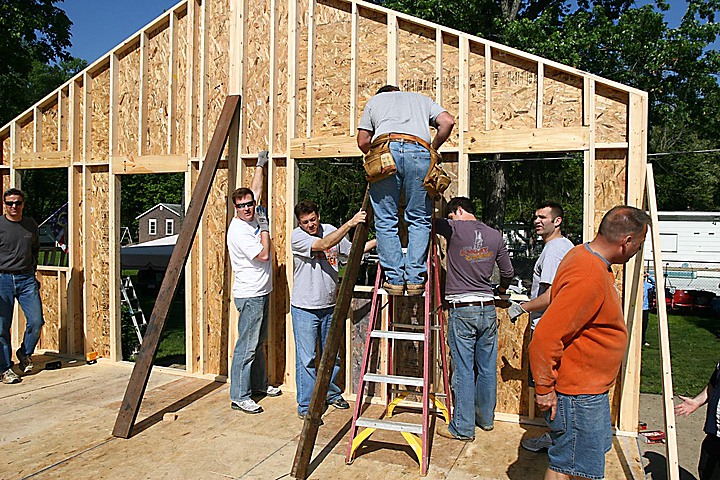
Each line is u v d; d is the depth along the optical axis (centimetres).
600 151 418
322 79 497
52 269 622
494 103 443
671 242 1717
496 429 414
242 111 525
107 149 596
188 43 542
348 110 488
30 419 430
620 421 409
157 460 358
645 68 1080
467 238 389
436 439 395
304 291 430
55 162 621
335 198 1227
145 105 570
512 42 1091
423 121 364
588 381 245
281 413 446
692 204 2555
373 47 477
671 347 945
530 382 423
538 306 337
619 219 241
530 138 426
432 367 455
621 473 348
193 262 546
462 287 390
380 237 368
